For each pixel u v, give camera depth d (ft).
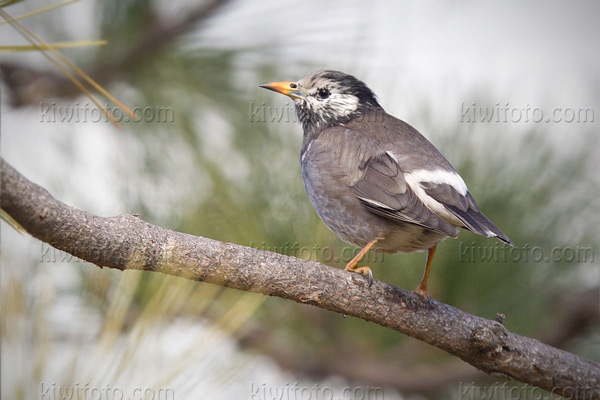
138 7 35.86
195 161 34.01
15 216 18.16
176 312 20.89
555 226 32.89
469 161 34.09
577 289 33.09
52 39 35.55
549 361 26.73
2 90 36.14
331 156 33.71
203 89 36.40
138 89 36.40
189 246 22.27
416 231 31.81
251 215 32.68
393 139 34.32
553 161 33.63
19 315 16.12
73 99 37.27
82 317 21.25
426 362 34.94
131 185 33.40
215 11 36.01
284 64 36.60
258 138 35.42
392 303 25.91
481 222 30.50
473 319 26.84
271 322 34.68
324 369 35.73
